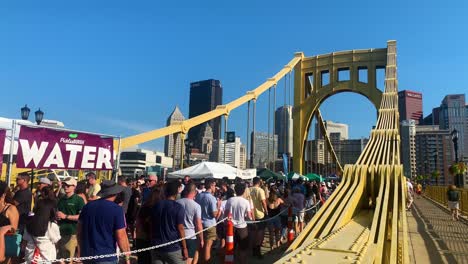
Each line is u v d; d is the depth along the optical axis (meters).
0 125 10.64
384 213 9.64
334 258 4.54
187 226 7.59
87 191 10.10
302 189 15.20
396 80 41.47
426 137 120.25
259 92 41.03
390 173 13.09
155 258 6.16
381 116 28.98
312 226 8.80
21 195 8.31
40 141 9.57
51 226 6.99
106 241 5.24
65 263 7.75
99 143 10.87
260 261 10.26
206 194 9.19
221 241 10.02
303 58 51.97
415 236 14.70
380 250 6.18
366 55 48.31
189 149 30.06
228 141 29.78
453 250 11.88
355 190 12.10
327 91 49.72
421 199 46.12
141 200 12.09
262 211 10.98
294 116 51.09
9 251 7.18
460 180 31.73
